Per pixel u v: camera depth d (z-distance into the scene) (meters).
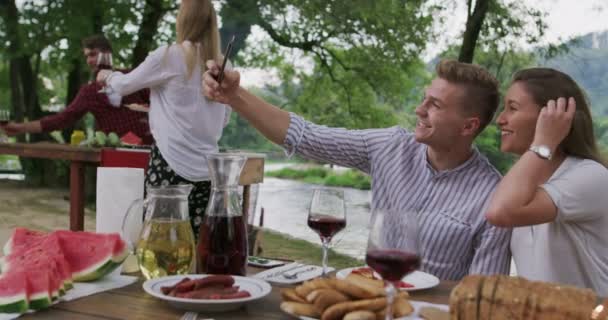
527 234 1.90
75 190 4.86
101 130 5.26
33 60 14.31
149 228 1.52
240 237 1.54
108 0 11.73
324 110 14.95
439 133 2.02
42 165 12.16
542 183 1.89
